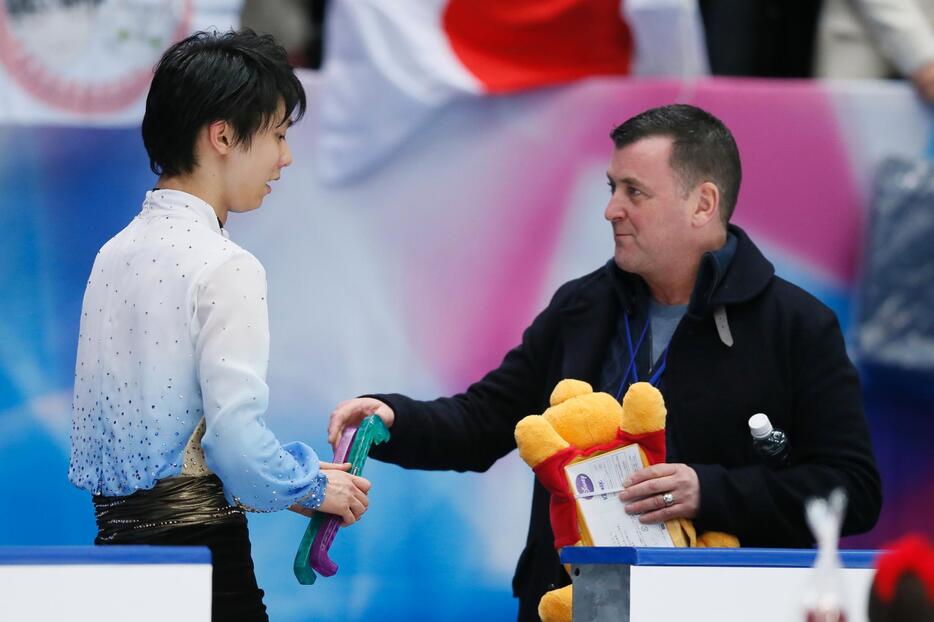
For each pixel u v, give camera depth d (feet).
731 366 34.04
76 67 46.42
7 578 23.76
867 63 49.98
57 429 46.26
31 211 46.34
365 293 47.50
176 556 24.39
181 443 28.02
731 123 47.67
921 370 47.01
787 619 27.35
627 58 48.62
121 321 28.43
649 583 27.04
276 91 29.43
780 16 51.39
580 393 33.01
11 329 46.16
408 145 47.60
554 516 32.09
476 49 48.16
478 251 47.75
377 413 35.06
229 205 29.84
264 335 28.09
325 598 46.50
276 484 27.94
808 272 47.80
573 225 47.75
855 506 33.42
